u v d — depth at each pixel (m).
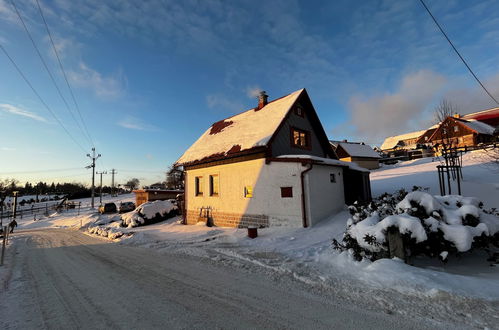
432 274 4.28
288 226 9.98
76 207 45.81
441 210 5.08
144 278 5.29
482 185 11.08
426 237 4.52
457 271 4.67
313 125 14.66
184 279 5.09
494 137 12.34
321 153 15.18
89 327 3.27
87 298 4.27
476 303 3.38
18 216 38.53
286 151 12.15
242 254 6.90
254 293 4.20
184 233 11.60
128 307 3.83
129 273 5.73
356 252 5.56
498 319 3.02
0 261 7.84
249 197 11.46
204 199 13.95
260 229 10.45
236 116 16.92
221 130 15.67
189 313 3.54
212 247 8.09
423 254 5.52
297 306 3.65
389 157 41.19
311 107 13.96
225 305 3.78
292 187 10.02
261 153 11.15
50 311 3.79
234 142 12.46
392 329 2.94
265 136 11.11
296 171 9.95
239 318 3.34
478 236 4.59
